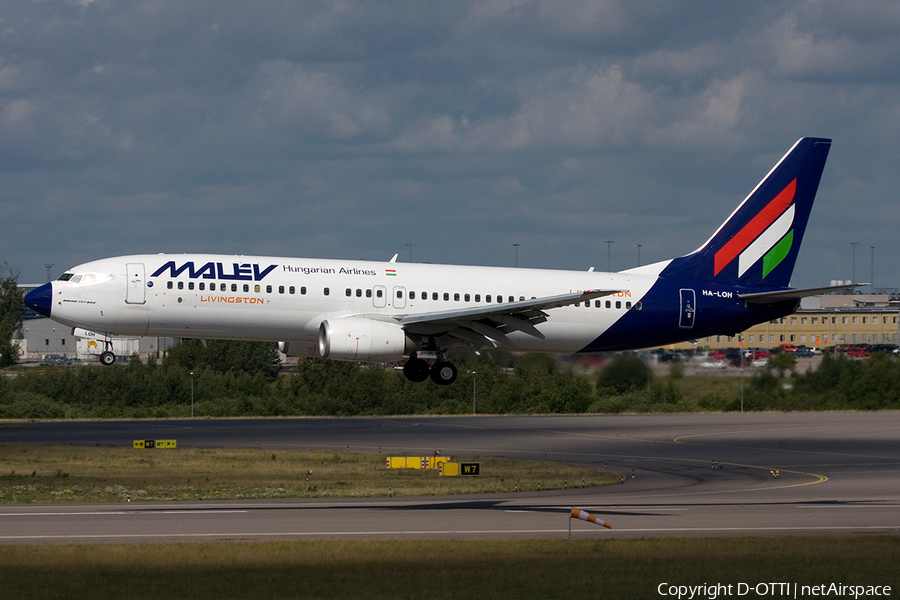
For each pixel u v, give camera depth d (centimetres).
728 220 19362
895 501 11550
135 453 16700
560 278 18375
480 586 7081
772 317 19450
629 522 9838
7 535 8762
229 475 14150
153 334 16725
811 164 19588
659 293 18750
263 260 16975
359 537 8850
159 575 7250
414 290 17312
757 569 7706
